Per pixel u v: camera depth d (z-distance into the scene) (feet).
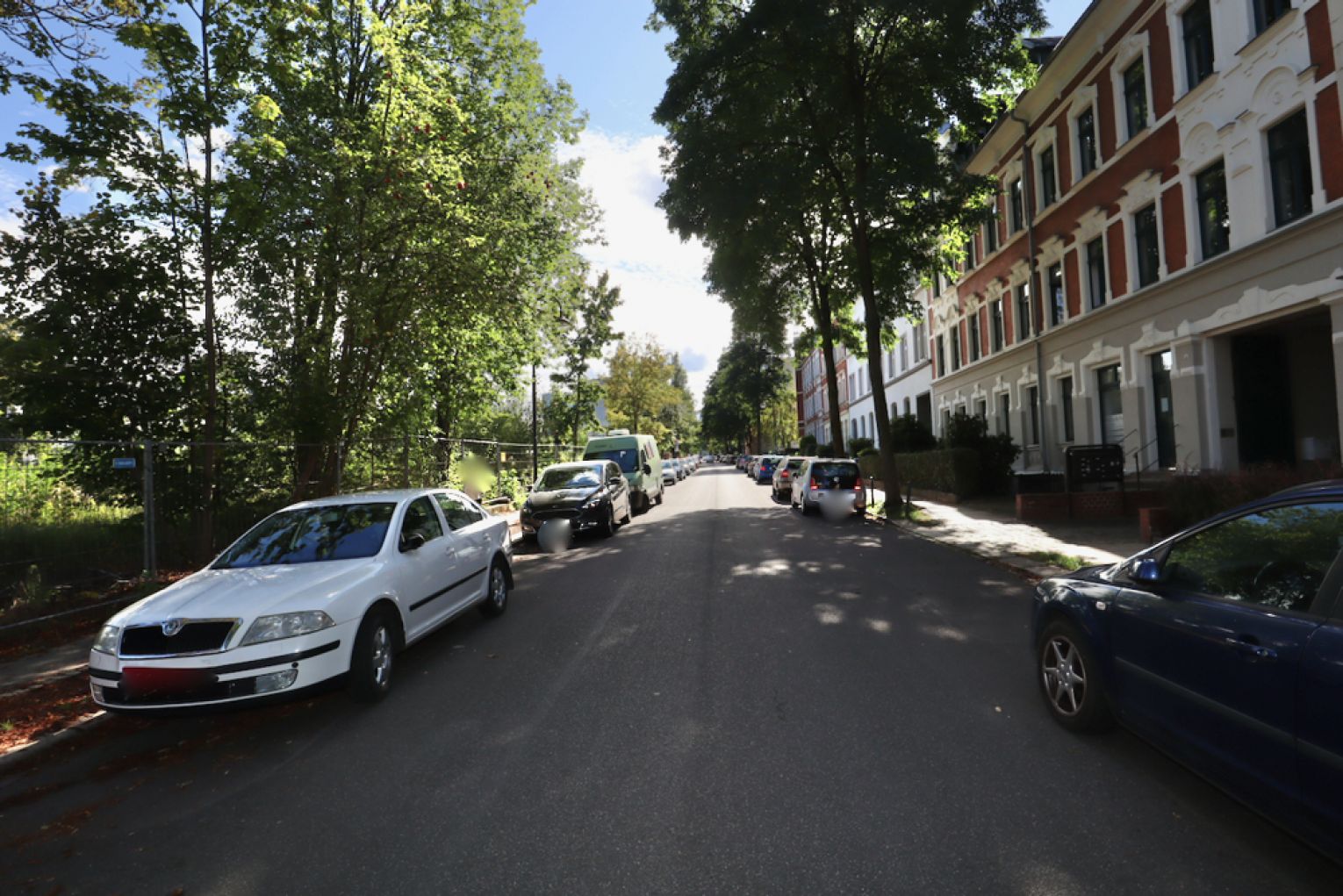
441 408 59.72
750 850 10.16
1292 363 44.96
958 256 68.13
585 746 14.12
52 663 21.95
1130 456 53.06
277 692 15.11
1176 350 47.39
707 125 55.31
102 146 29.66
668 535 48.83
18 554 24.85
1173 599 11.25
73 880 10.44
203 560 32.99
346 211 34.99
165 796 13.16
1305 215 36.88
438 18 44.47
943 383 101.30
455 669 19.89
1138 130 52.01
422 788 12.67
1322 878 9.15
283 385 38.75
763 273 78.89
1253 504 10.71
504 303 42.39
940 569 32.48
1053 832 10.35
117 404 33.27
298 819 11.84
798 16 46.55
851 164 57.93
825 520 56.90
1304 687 8.53
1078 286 60.90
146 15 27.63
